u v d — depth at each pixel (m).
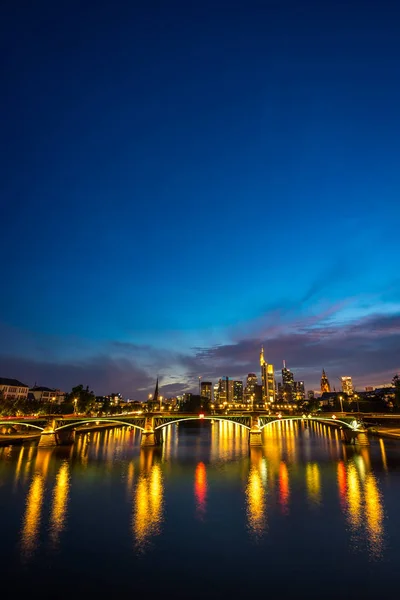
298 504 62.88
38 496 67.12
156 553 43.53
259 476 86.25
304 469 94.69
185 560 41.72
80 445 142.62
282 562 41.28
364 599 33.88
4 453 116.56
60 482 78.44
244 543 46.50
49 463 100.69
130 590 35.38
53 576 37.94
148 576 38.06
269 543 46.53
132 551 44.00
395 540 47.28
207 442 167.00
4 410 170.25
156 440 141.62
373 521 54.22
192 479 83.19
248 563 41.06
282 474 88.44
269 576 38.22
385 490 72.00
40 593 34.72
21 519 54.75
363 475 86.38
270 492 71.12
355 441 148.38
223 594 34.72
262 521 54.44
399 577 37.88
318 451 128.25
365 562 41.22
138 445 148.38
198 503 63.72
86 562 41.06
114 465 100.56
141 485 77.00
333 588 35.84
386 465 99.38
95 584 36.41
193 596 34.38
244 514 57.69
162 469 95.31
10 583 36.47
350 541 47.03
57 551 43.84
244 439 183.00
